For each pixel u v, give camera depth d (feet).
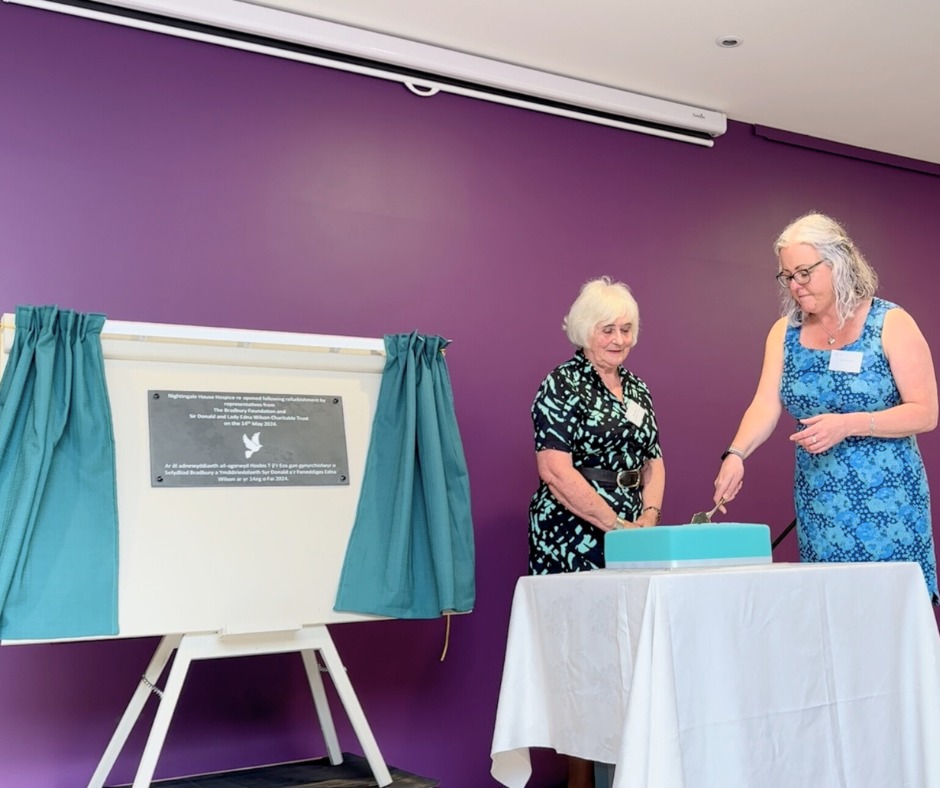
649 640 5.81
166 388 7.58
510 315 12.39
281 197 11.18
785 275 8.48
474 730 11.34
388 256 11.70
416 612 8.05
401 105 12.10
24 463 6.81
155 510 7.30
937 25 11.98
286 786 7.79
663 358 13.47
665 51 12.46
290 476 7.83
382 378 8.42
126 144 10.48
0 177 9.87
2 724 9.13
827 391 8.39
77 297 10.00
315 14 11.38
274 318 10.92
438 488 8.12
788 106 14.20
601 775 6.98
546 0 11.21
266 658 10.29
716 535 6.93
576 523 9.66
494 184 12.57
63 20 10.39
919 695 6.82
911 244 16.21
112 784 9.38
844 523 8.20
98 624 6.87
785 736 6.18
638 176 13.73
